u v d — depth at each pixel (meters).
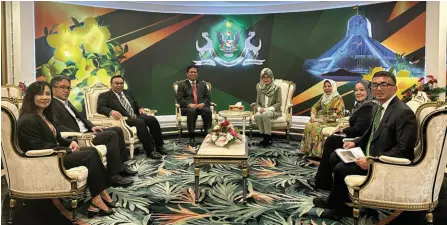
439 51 4.51
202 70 6.58
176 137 6.11
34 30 5.29
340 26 5.90
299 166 4.14
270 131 5.28
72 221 2.47
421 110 2.72
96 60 5.89
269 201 2.97
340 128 3.79
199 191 3.23
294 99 6.41
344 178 2.52
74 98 5.74
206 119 5.34
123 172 3.71
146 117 4.72
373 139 2.55
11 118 2.32
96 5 5.82
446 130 2.03
